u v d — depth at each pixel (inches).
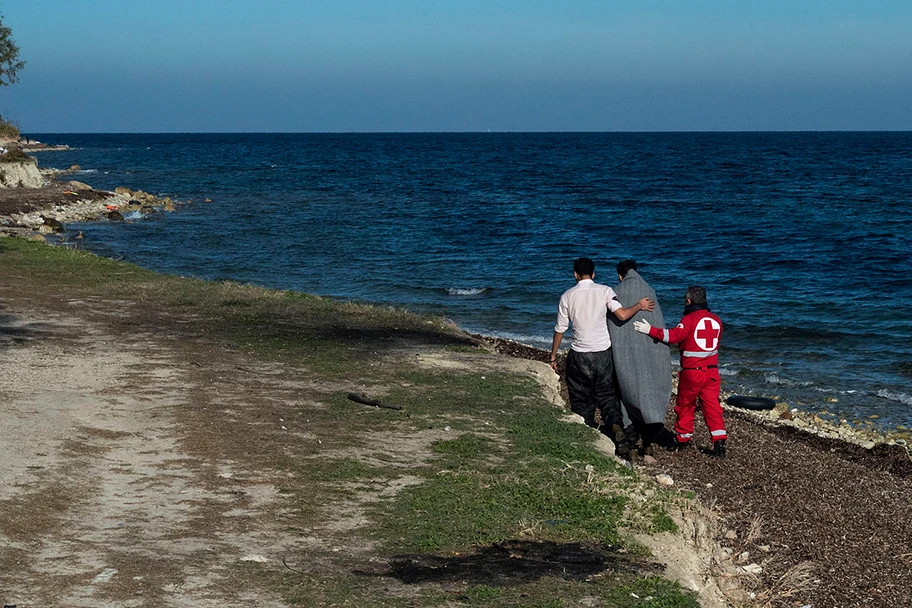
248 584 194.4
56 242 1280.8
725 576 246.2
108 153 5201.8
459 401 373.4
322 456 292.5
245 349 459.8
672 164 4234.7
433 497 257.1
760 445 406.0
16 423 305.7
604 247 1403.8
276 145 7475.4
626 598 197.9
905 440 489.7
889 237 1544.0
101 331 490.3
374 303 881.5
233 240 1376.7
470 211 1918.1
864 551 287.4
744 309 904.3
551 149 6432.1
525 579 205.0
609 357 359.9
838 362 683.4
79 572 195.8
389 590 195.3
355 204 2037.4
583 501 260.5
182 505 243.9
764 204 2177.7
